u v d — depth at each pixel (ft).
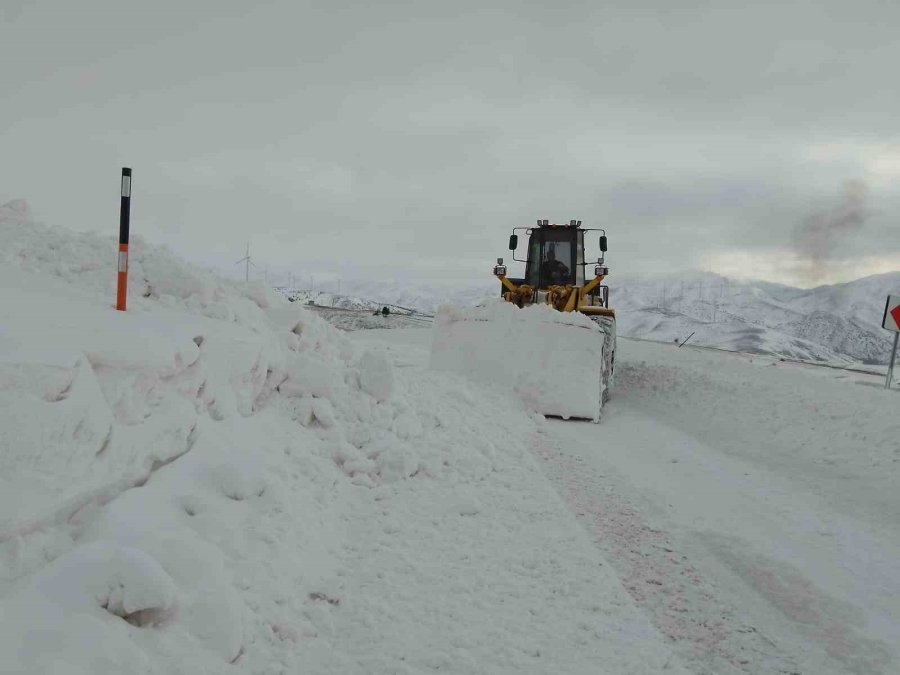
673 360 46.42
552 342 33.99
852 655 11.73
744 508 19.66
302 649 10.34
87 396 11.20
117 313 15.34
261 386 18.62
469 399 29.60
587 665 10.53
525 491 19.36
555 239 49.06
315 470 16.65
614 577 14.02
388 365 22.33
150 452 12.53
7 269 17.06
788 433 27.96
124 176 15.92
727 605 13.33
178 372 14.51
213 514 12.12
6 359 10.32
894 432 25.07
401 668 9.94
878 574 15.31
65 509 10.21
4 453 9.61
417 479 18.99
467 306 37.19
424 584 12.87
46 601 8.36
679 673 10.55
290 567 12.06
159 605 8.85
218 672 8.94
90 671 7.65
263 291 24.84
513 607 12.29
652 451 26.61
